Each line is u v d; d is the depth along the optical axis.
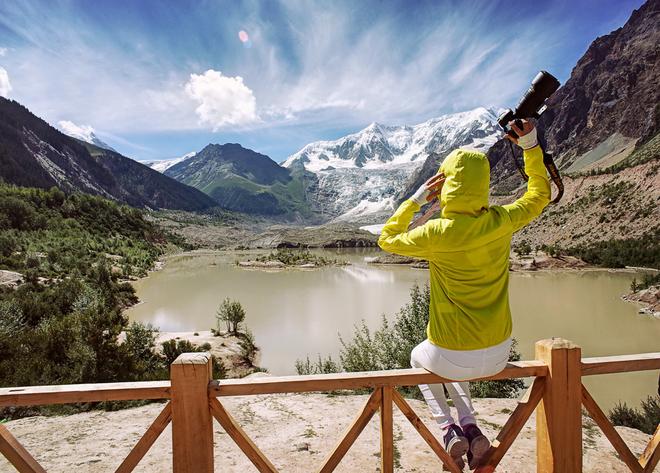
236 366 24.27
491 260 2.30
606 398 17.94
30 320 28.11
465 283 2.30
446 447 2.54
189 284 70.06
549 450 2.66
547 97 2.52
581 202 124.69
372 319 39.66
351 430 2.52
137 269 87.81
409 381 2.52
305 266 103.00
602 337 31.17
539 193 2.52
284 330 35.59
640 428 9.62
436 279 2.44
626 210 106.62
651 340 30.14
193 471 2.35
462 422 2.60
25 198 117.50
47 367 11.63
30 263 60.09
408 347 12.05
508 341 2.44
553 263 80.62
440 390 2.67
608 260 80.94
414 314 12.62
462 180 2.28
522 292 53.53
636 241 89.38
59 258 68.50
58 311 30.91
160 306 48.72
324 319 40.25
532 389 2.71
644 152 140.50
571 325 35.12
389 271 89.31
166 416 2.40
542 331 33.19
